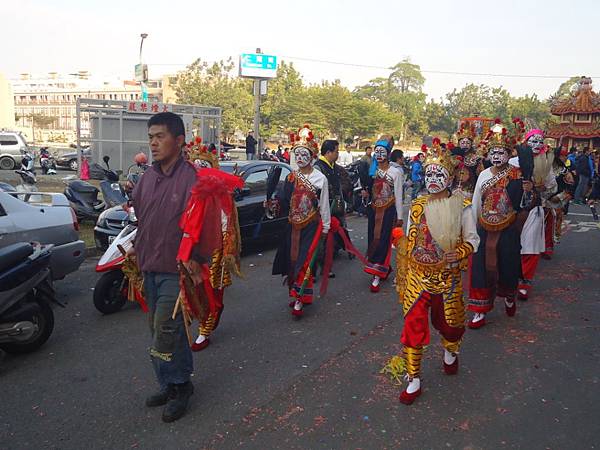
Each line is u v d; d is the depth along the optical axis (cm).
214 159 526
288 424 351
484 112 10281
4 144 2364
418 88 11531
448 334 395
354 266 791
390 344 487
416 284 377
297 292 543
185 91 5541
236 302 612
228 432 343
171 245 345
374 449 324
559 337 505
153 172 352
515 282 540
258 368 436
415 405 376
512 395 391
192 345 473
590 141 2947
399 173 640
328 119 6981
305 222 543
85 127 4816
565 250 909
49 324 478
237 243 479
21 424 354
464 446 328
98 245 785
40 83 8938
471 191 713
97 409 372
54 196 650
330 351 470
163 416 355
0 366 443
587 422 354
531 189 551
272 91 6519
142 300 439
